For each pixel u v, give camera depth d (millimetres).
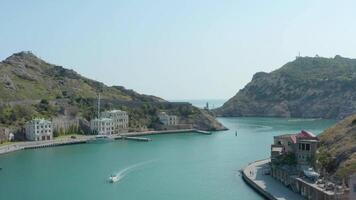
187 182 192875
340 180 157875
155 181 195375
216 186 184250
